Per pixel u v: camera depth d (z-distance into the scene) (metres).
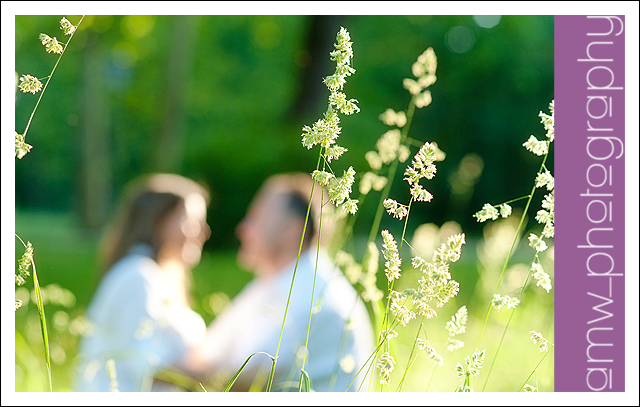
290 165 12.85
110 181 16.31
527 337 2.95
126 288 2.58
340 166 12.50
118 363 2.33
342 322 2.18
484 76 15.52
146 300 2.55
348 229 1.73
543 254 2.30
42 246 8.85
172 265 2.92
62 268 6.89
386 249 1.17
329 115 1.11
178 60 11.73
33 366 2.47
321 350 2.17
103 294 2.66
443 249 1.15
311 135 1.10
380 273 4.85
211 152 13.16
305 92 13.35
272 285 2.59
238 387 2.19
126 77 15.23
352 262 1.64
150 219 2.86
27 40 12.31
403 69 15.45
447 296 1.14
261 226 2.63
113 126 16.41
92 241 10.84
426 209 10.50
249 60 15.06
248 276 7.26
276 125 13.82
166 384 2.41
